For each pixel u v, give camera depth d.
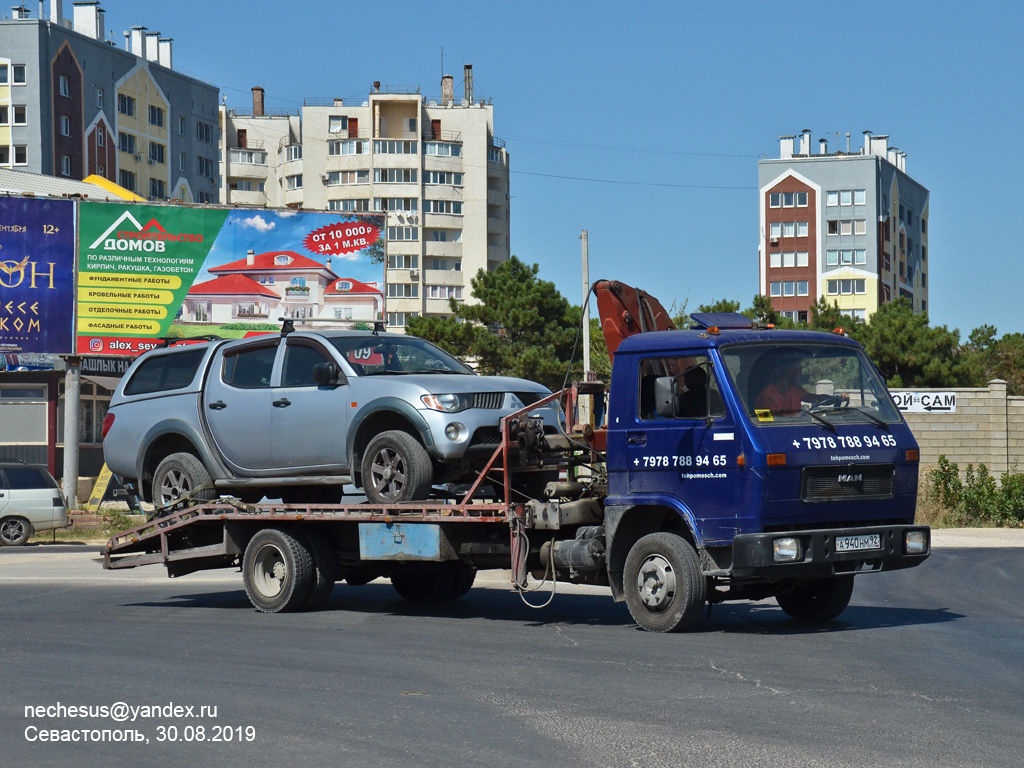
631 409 11.55
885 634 11.28
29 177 50.56
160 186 100.12
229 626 12.65
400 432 12.71
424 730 7.51
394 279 121.50
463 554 12.54
